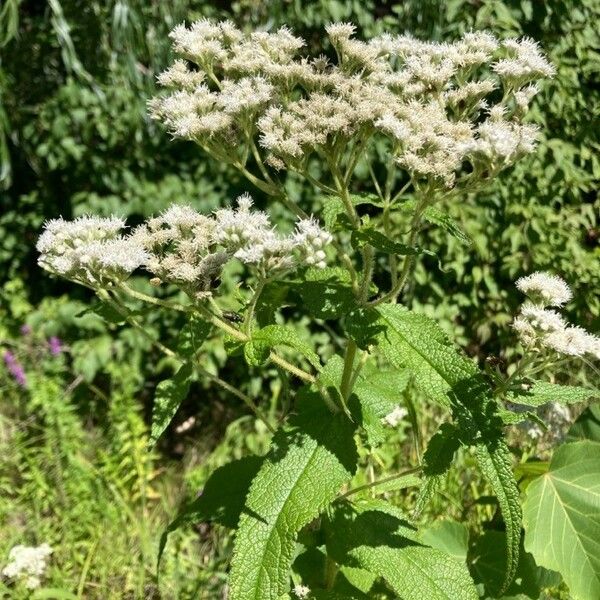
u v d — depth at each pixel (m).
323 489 0.22
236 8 0.62
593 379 0.54
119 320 0.26
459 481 0.43
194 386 0.65
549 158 0.60
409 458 0.49
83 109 0.61
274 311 0.28
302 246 0.24
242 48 0.31
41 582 0.45
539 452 0.40
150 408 0.66
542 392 0.25
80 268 0.25
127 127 0.62
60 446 0.52
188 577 0.45
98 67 0.64
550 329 0.25
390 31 0.60
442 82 0.28
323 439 0.23
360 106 0.26
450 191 0.27
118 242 0.25
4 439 0.56
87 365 0.60
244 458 0.28
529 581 0.31
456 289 0.61
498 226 0.60
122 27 0.59
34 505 0.49
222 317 0.25
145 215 0.62
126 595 0.45
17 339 0.65
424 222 0.59
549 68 0.29
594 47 0.63
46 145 0.62
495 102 0.53
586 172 0.62
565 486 0.29
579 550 0.28
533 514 0.29
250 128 0.28
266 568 0.21
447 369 0.22
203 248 0.25
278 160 0.26
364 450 0.36
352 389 0.25
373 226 0.24
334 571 0.28
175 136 0.29
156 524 0.49
